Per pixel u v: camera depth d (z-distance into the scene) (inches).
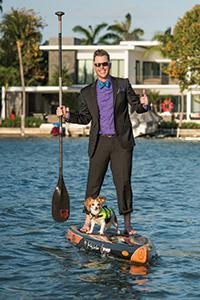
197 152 1542.8
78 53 2733.8
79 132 2378.2
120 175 406.0
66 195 435.8
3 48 2778.1
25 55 2733.8
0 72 2682.1
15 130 2470.5
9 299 313.3
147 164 1176.2
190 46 2303.2
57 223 506.3
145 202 634.2
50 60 2746.1
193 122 2388.0
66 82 2635.3
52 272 361.1
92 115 403.9
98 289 331.0
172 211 576.1
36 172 981.2
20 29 2753.4
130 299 315.9
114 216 422.3
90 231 422.3
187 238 455.2
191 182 845.8
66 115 412.8
